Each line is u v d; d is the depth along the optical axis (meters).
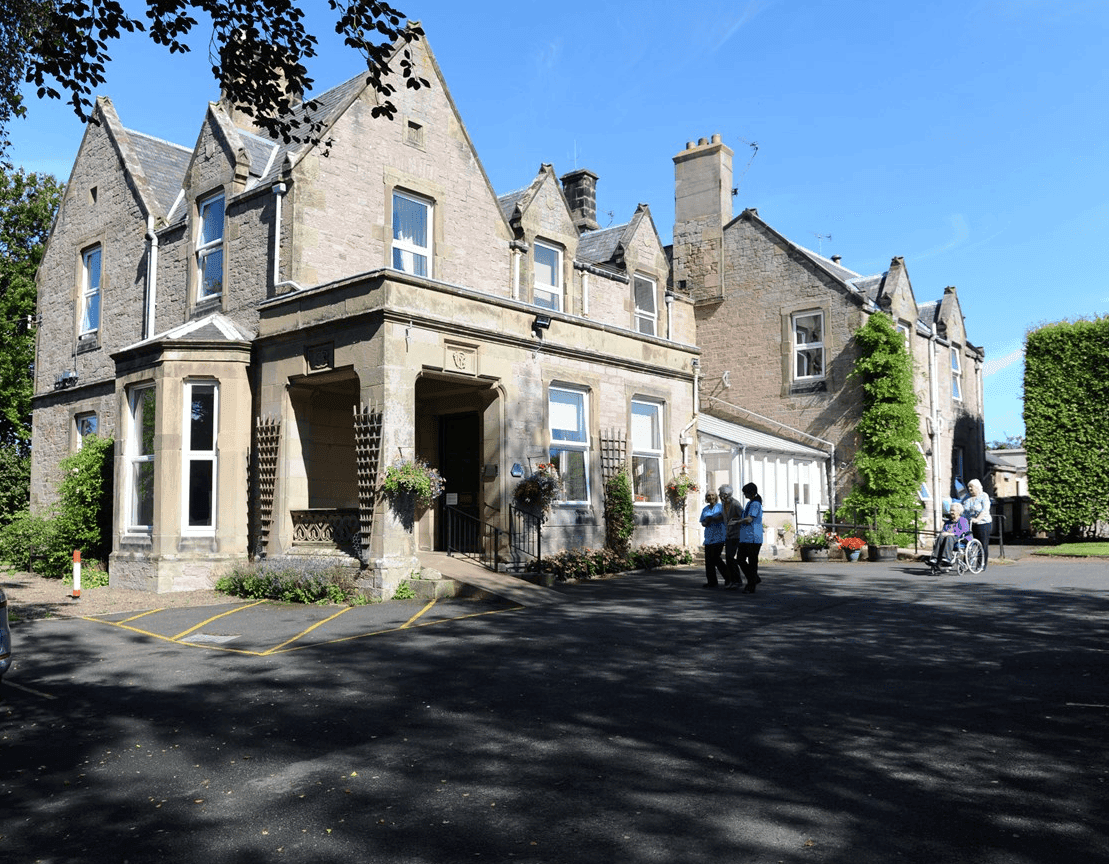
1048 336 25.19
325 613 12.07
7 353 28.97
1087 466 24.34
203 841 4.67
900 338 24.70
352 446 15.86
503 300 15.14
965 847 4.37
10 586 16.34
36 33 9.62
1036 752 5.79
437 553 15.55
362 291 13.60
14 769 5.93
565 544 16.36
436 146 17.95
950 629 10.27
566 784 5.36
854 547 20.88
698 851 4.38
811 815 4.80
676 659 8.84
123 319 20.03
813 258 26.36
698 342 28.53
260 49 9.09
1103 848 4.33
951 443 29.62
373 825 4.81
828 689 7.54
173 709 7.34
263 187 15.86
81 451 18.95
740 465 22.33
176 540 14.91
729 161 29.05
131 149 20.70
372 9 8.99
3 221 29.95
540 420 15.89
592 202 26.59
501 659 8.95
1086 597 12.71
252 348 15.45
